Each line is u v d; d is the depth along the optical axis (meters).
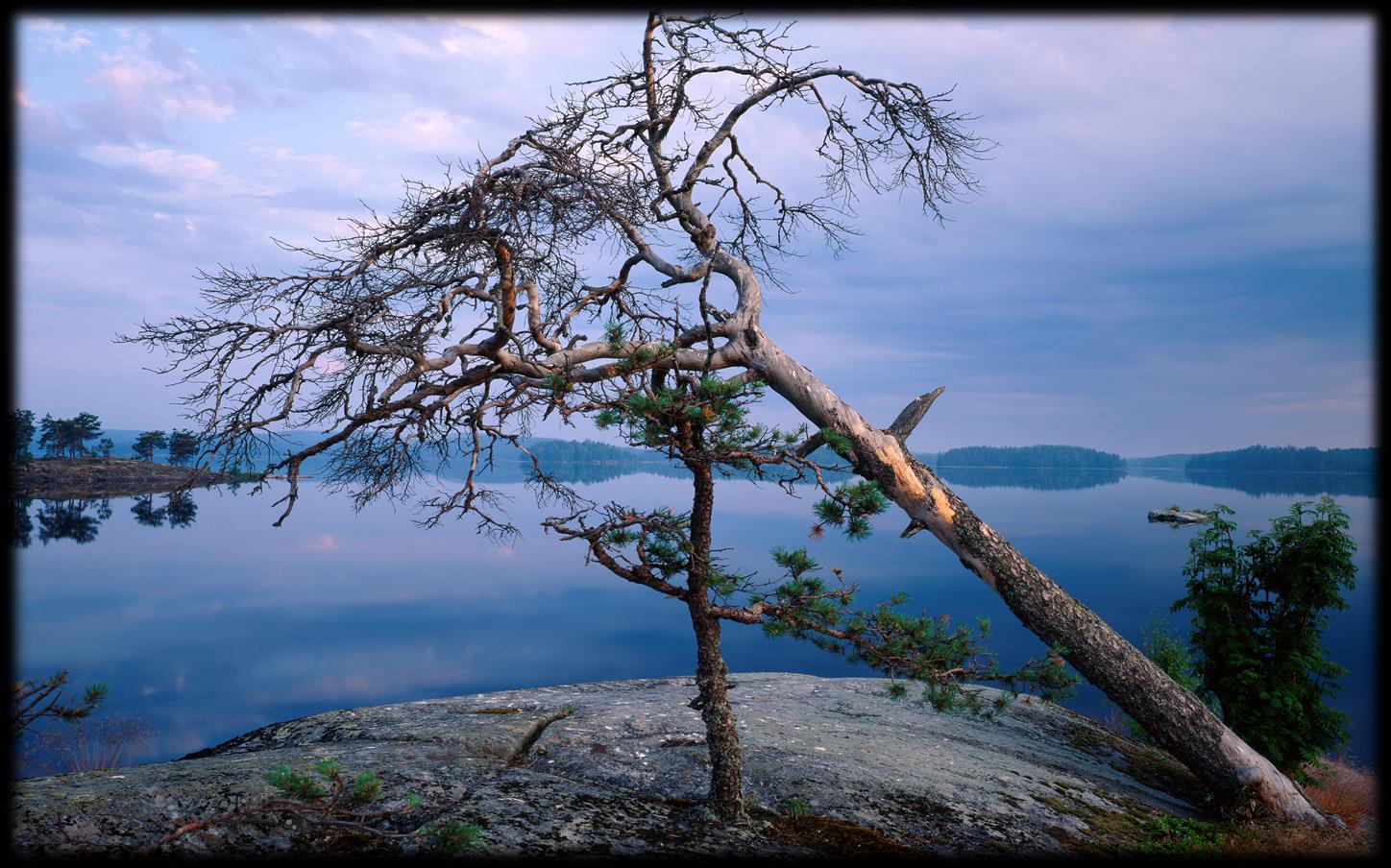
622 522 7.22
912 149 11.33
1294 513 10.84
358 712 10.54
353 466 8.03
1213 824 8.66
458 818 6.21
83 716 4.65
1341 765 11.83
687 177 10.02
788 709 11.13
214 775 6.77
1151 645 12.15
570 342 9.14
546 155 7.66
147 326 6.53
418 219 7.17
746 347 9.59
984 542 9.58
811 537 7.03
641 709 10.36
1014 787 8.47
